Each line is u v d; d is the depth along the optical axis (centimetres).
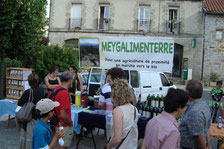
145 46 477
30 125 317
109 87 371
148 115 421
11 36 828
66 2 1973
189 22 1898
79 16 1992
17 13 808
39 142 255
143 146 219
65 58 1161
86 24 1964
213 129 392
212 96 706
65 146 348
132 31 1934
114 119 251
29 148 315
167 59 470
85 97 501
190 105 274
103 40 500
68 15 1972
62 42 1988
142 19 1941
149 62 478
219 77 1875
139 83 735
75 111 453
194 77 1906
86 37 509
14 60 1167
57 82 579
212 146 520
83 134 503
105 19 1964
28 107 319
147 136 211
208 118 263
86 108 487
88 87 755
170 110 211
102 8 1978
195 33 1895
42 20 971
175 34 1911
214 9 1859
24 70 711
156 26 1927
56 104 293
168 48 468
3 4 775
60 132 274
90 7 1955
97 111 454
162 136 195
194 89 271
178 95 209
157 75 838
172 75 1955
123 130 251
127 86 266
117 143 245
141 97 734
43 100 273
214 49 1881
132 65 487
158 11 1919
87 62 513
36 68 1099
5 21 774
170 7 1920
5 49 841
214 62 1886
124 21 1938
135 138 266
